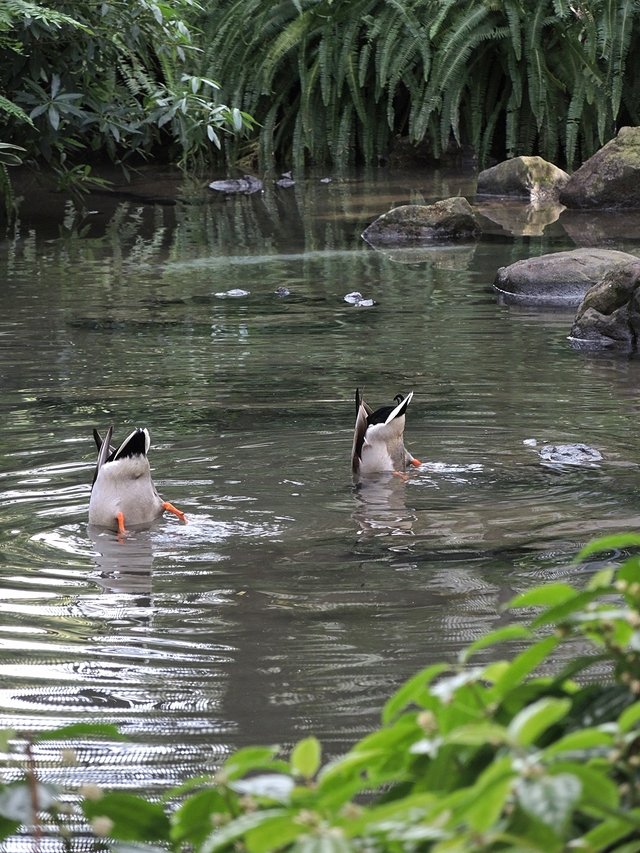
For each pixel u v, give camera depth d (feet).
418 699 7.55
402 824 6.24
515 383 38.58
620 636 7.44
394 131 110.11
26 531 26.14
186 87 87.97
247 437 32.91
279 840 6.36
